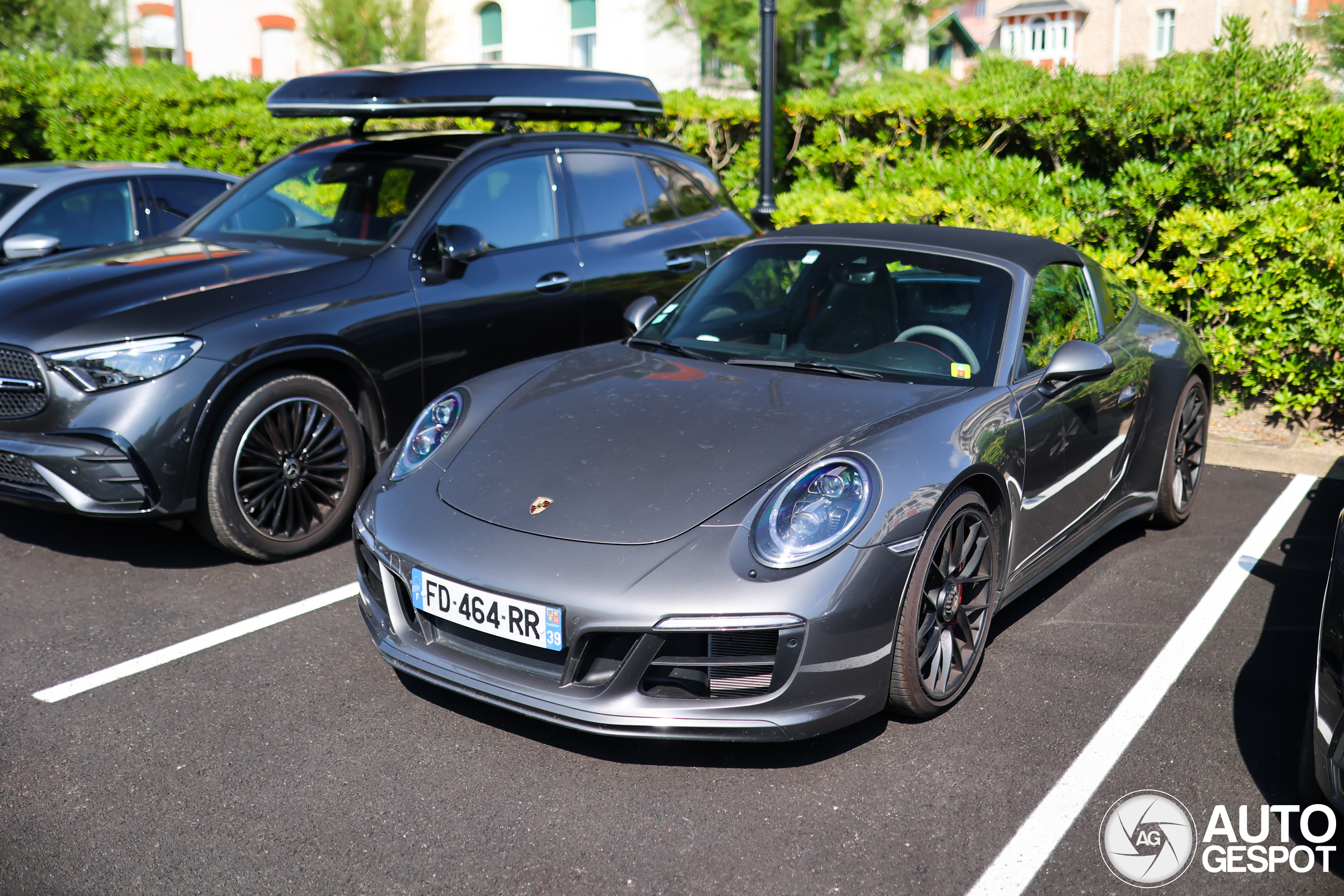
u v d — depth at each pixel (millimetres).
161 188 6559
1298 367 5824
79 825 2508
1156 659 3432
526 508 2824
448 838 2490
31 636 3469
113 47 15406
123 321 3746
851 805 2641
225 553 4195
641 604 2539
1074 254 4102
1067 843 2512
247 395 3910
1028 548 3432
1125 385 3945
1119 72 7266
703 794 2680
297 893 2295
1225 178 6461
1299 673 3354
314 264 4293
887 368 3410
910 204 6609
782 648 2570
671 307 4027
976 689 3225
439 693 3156
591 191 5305
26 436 3752
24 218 5918
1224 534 4602
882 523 2703
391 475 3172
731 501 2740
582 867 2400
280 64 19281
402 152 5016
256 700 3098
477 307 4629
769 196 7309
